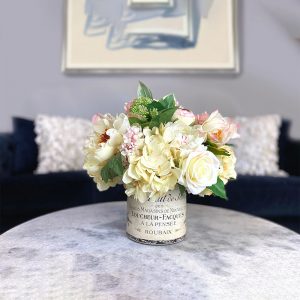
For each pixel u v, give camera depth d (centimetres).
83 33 254
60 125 215
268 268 79
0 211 174
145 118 87
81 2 253
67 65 254
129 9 254
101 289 69
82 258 83
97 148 91
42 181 178
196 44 257
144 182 83
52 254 85
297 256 85
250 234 100
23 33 253
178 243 92
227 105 262
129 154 82
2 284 71
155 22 255
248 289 70
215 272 77
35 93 256
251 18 260
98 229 103
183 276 74
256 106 263
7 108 256
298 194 169
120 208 126
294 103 263
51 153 207
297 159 214
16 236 97
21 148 215
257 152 206
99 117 97
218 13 257
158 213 89
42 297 66
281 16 259
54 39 254
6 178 183
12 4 251
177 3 255
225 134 90
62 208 176
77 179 181
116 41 255
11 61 254
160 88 259
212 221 112
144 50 256
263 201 169
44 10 253
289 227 172
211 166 81
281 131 225
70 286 70
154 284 71
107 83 258
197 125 90
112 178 90
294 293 69
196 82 260
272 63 261
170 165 82
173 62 257
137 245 91
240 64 261
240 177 181
